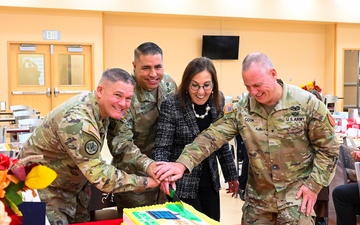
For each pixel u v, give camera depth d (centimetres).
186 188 254
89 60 1122
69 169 216
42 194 215
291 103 216
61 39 1093
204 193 265
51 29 1084
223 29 1262
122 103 203
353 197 334
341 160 388
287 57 1330
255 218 235
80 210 241
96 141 200
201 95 249
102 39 1122
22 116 695
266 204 229
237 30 1275
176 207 196
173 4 1162
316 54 1357
